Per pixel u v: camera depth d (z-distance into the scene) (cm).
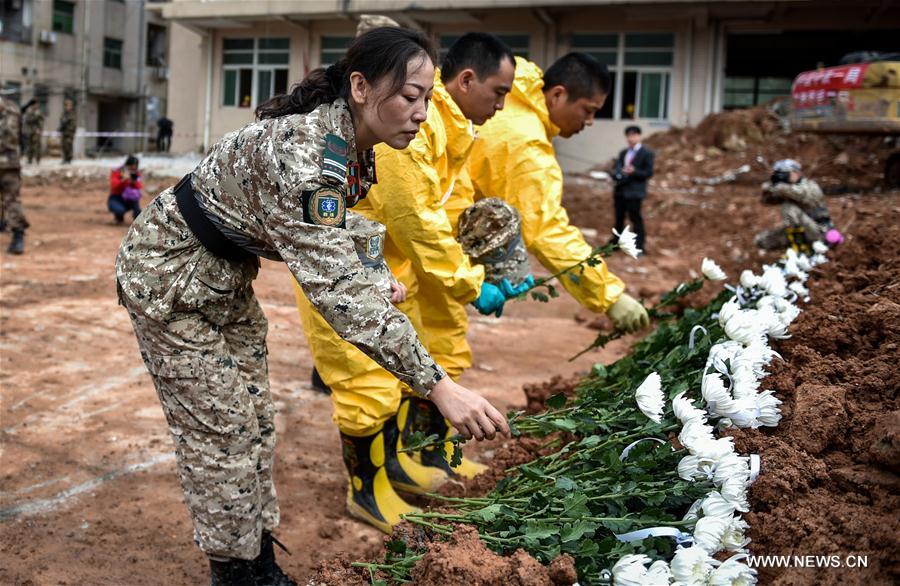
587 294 409
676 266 1226
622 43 2405
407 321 250
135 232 276
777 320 351
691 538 258
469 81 383
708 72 2367
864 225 588
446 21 2506
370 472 397
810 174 1912
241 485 287
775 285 396
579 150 2442
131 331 712
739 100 2967
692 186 1906
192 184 271
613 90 2422
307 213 247
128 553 364
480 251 392
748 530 267
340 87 261
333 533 388
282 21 2612
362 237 271
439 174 383
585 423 312
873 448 274
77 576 343
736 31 2405
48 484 425
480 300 385
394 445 421
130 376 598
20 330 695
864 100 1644
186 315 280
